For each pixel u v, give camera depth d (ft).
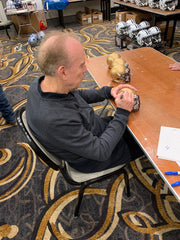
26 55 12.12
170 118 3.02
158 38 8.62
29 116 2.52
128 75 3.98
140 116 3.12
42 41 2.29
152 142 2.66
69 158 2.86
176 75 4.10
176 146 2.52
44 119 2.27
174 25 9.90
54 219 4.18
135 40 9.37
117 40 11.48
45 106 2.33
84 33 14.52
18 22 14.57
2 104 6.25
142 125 2.94
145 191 4.49
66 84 2.39
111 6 18.65
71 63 2.20
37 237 3.92
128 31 9.54
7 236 3.97
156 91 3.66
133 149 3.47
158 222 3.93
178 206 4.15
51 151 2.81
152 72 4.30
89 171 3.26
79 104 3.12
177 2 8.04
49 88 2.47
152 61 4.78
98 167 3.25
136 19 10.15
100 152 2.61
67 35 2.27
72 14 18.67
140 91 3.71
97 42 12.69
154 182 4.65
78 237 3.86
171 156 2.40
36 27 15.80
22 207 4.46
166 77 4.07
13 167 5.41
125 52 5.45
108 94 3.71
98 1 18.39
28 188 4.85
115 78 4.00
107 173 3.42
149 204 4.24
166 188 4.50
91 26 16.01
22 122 2.64
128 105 2.93
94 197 4.51
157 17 9.23
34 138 2.68
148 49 5.48
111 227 3.95
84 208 4.32
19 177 5.14
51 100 2.37
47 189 4.79
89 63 5.05
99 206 4.33
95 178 3.39
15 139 6.30
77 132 2.40
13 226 4.12
